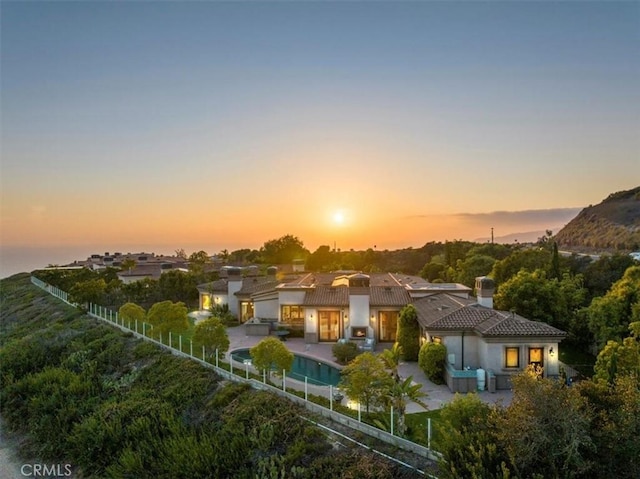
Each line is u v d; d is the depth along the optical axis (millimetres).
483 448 11578
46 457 21297
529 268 42250
